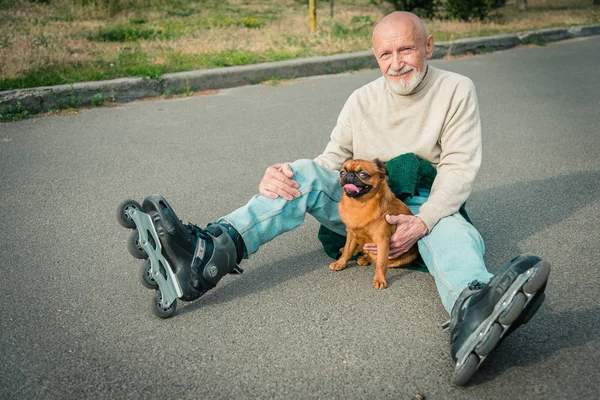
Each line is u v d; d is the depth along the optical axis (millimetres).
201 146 6133
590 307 3070
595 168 5438
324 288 3365
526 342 2750
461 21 14680
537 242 3945
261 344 2801
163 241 2844
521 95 8430
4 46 9023
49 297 3268
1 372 2590
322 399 2398
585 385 2434
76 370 2607
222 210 4562
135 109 7547
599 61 11094
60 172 5352
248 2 19141
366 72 9906
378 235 3260
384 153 3420
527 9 19312
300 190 3178
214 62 9141
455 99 3236
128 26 12805
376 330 2914
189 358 2695
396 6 15492
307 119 7152
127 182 5133
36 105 7254
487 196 4848
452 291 2768
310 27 12727
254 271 3590
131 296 3283
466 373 2318
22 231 4156
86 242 3994
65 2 15336
